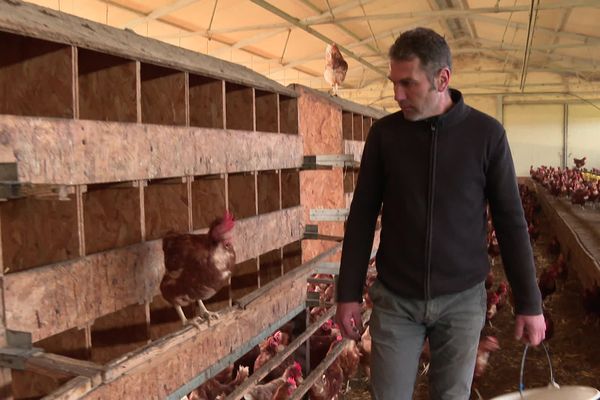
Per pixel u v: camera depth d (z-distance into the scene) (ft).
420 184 6.58
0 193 5.53
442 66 6.24
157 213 9.68
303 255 16.83
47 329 6.44
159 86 9.45
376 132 6.97
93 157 7.08
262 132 12.12
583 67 65.57
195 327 7.63
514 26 49.67
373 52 61.57
